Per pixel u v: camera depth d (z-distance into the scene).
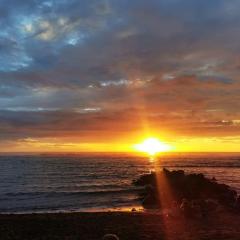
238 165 143.62
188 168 122.62
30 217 25.47
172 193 44.66
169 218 26.39
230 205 33.50
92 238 18.95
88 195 47.56
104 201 41.75
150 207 36.81
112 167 126.69
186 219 26.03
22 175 90.25
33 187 63.38
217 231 21.45
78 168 119.88
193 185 47.12
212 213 28.98
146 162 167.62
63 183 70.31
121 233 20.30
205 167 129.38
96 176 87.75
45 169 113.44
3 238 18.80
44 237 19.12
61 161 174.00
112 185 62.97
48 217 25.62
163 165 141.25
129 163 157.38
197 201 30.72
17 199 44.66
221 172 103.56
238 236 19.75
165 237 19.39
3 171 103.50
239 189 55.53
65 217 25.77
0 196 47.84
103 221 24.25
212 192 44.78
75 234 20.02
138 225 23.09
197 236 19.67
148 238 19.08
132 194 47.88
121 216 26.80
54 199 44.25
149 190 47.56
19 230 20.92
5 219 24.34
